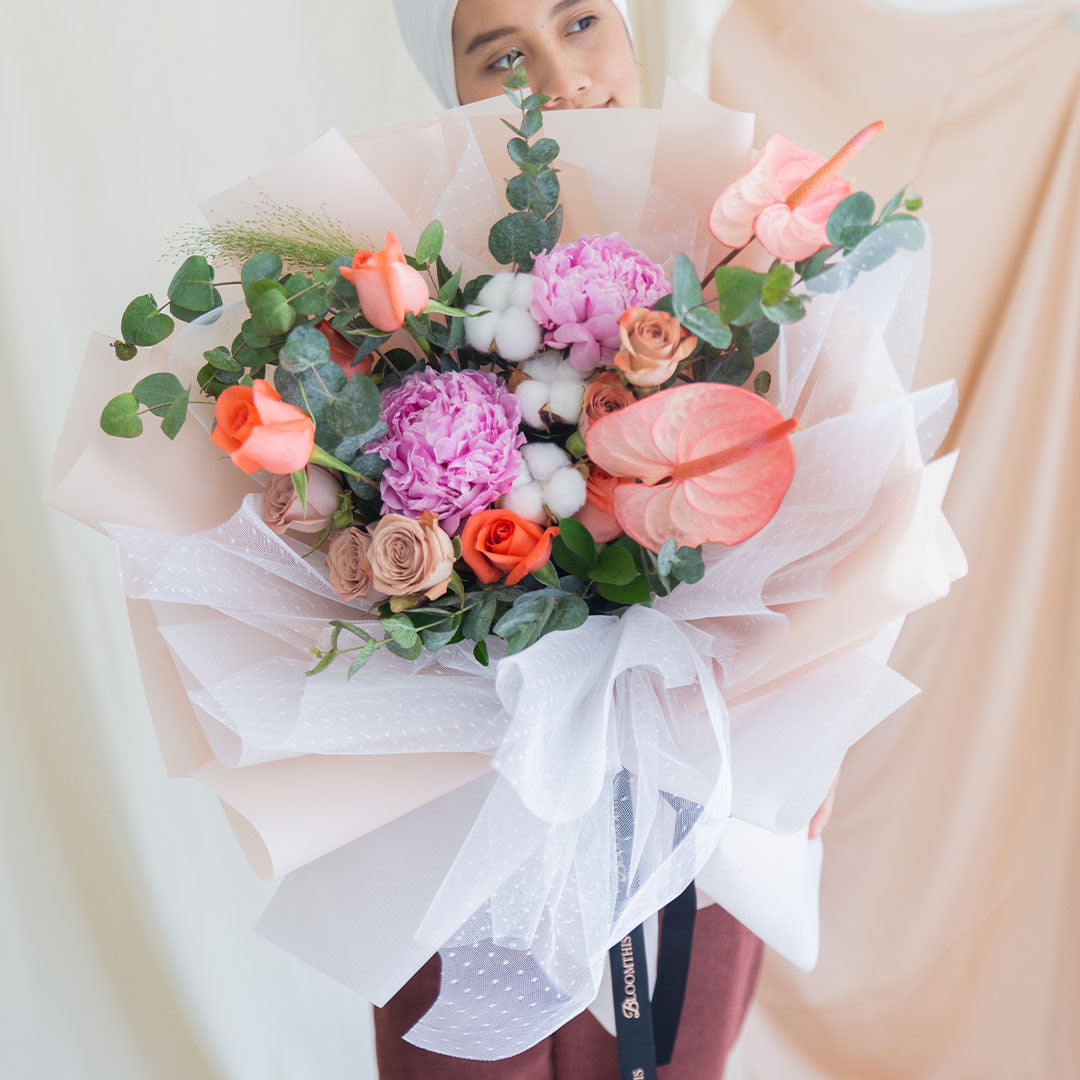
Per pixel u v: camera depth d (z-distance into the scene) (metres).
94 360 0.70
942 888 1.58
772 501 0.54
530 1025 0.65
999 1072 1.59
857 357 0.62
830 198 0.59
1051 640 1.49
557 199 0.66
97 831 1.41
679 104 0.68
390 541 0.56
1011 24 1.35
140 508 0.66
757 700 0.67
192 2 1.37
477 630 0.58
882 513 0.59
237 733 0.60
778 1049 1.66
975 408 1.44
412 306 0.55
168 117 1.38
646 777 0.62
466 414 0.58
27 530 1.33
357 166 0.71
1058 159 1.37
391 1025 0.87
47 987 1.40
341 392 0.57
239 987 1.53
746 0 1.44
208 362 0.63
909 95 1.41
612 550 0.59
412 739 0.62
